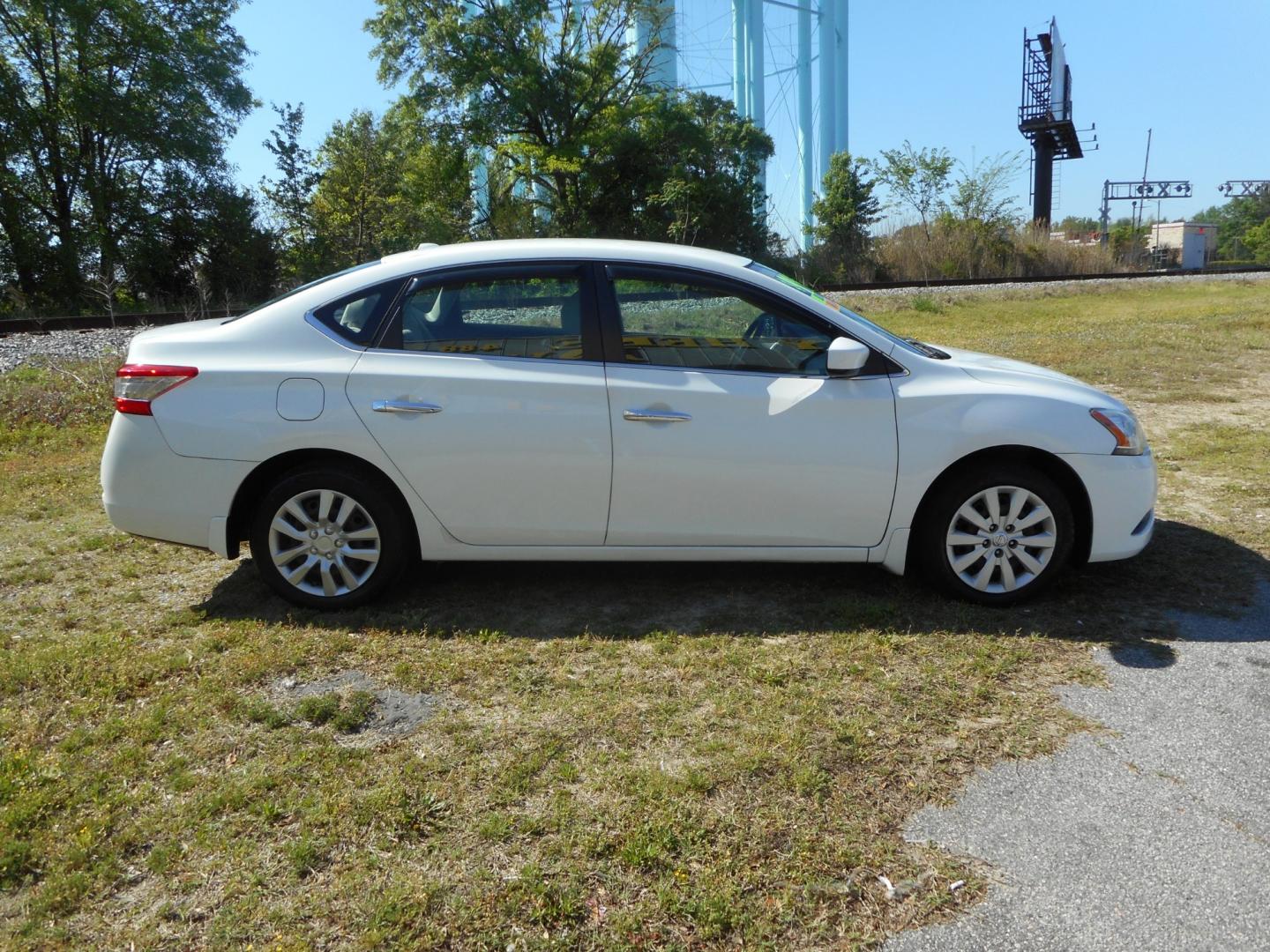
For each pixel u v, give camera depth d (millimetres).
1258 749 2955
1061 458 3979
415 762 2893
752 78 48812
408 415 3910
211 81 31750
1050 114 46594
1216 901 2289
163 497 3994
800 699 3281
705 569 4645
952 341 13195
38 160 29703
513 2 32781
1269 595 4191
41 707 3240
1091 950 2137
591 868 2396
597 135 33969
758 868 2396
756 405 3914
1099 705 3246
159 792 2738
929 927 2209
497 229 35344
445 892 2307
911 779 2801
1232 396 8805
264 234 33312
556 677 3482
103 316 17172
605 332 3977
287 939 2156
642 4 33781
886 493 3977
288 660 3607
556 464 3930
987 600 4086
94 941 2158
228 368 3951
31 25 28562
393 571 4102
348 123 34969
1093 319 16266
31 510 5848
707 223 34438
